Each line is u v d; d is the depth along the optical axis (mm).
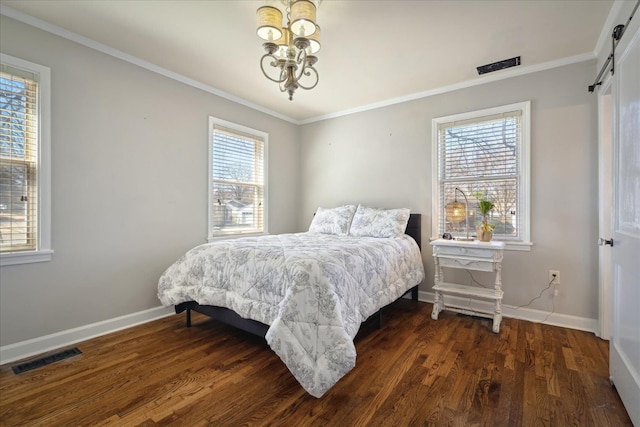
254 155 3936
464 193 3225
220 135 3510
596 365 1962
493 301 3014
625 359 1537
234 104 3627
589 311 2576
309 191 4473
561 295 2691
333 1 1937
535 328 2605
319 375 1562
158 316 2867
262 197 4027
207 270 2342
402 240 3064
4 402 1591
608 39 2184
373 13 2066
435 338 2389
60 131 2279
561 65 2699
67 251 2316
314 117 4398
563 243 2688
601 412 1510
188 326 2666
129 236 2684
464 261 2713
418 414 1497
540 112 2799
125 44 2492
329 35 2332
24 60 2117
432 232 3385
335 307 1697
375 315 2545
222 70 2953
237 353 2152
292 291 1741
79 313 2377
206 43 2480
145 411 1523
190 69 2932
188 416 1486
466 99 3195
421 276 3193
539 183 2795
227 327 2662
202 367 1954
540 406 1555
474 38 2375
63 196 2297
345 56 2652
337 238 3121
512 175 2953
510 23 2182
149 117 2826
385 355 2105
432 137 3396
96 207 2477
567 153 2678
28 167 2166
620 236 1638
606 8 2010
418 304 3293
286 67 1968
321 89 3389
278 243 2617
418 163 3506
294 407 1556
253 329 2055
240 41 2449
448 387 1722
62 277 2291
